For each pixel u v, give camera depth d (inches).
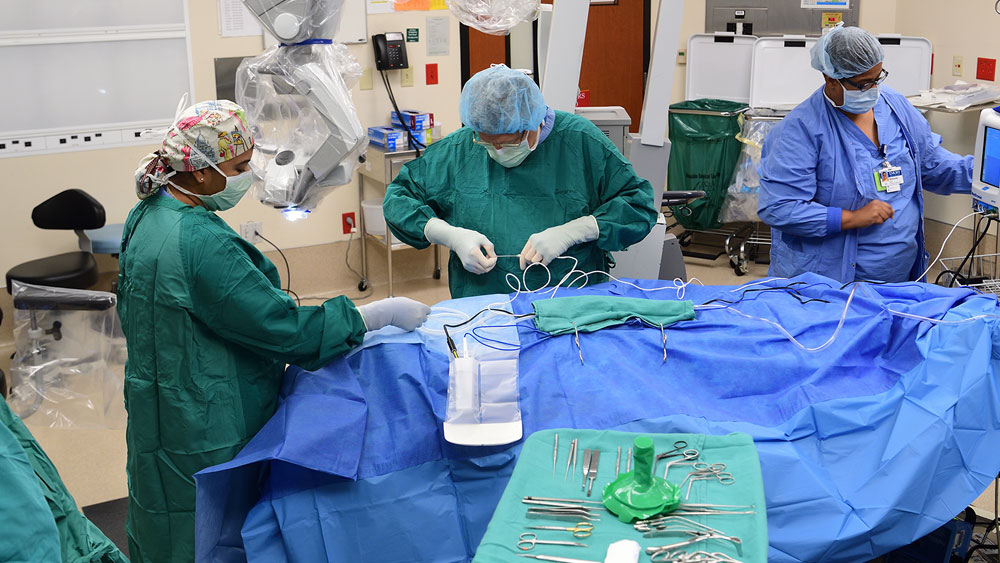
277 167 87.0
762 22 213.8
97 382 145.0
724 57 211.6
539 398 78.2
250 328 74.5
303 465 70.6
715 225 207.3
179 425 75.0
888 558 89.2
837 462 74.4
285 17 81.7
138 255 74.6
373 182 193.6
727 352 84.0
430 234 101.7
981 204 107.7
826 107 114.7
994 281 97.6
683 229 228.8
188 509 77.2
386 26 186.1
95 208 154.3
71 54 164.1
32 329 145.7
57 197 154.9
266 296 75.0
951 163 119.9
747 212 200.7
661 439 60.1
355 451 73.8
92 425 139.6
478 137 97.9
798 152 115.1
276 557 71.8
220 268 73.3
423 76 192.7
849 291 92.7
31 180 166.6
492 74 92.7
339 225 194.1
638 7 228.7
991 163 104.7
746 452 58.1
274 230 187.9
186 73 173.8
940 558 85.0
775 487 70.8
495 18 98.7
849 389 79.4
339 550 71.4
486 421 72.8
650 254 128.1
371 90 187.9
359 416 76.6
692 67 216.7
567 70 110.8
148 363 75.2
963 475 73.4
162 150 74.9
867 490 71.4
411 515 72.4
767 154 119.6
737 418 77.3
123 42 167.3
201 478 68.3
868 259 116.3
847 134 114.0
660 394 78.5
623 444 60.1
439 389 80.1
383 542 71.8
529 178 102.0
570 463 58.1
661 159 123.8
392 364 82.2
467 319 91.3
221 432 75.9
